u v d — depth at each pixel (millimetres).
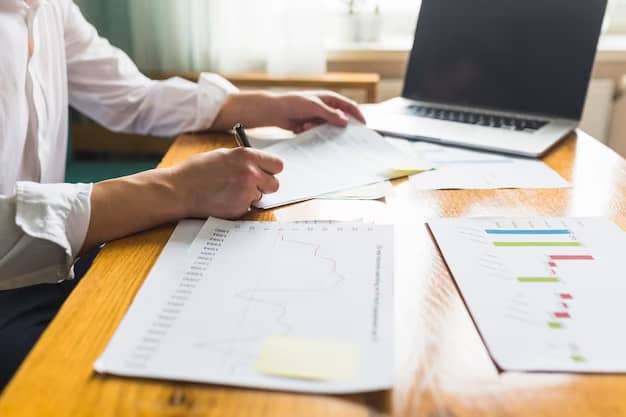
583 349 420
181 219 638
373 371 396
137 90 1037
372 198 696
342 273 519
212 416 363
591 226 610
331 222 625
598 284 500
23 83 822
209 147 887
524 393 382
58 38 980
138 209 618
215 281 509
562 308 467
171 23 1578
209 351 418
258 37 1603
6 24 793
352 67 1760
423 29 1065
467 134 901
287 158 819
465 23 1027
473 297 483
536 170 782
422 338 436
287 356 412
